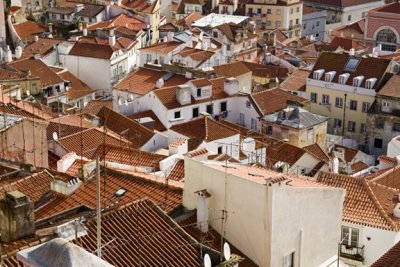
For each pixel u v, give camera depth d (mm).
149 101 97812
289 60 146375
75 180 41688
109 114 86125
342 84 118312
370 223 48438
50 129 65875
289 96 108688
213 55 128500
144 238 33438
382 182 62406
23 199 31781
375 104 114000
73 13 178125
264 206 35281
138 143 77688
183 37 139375
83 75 136000
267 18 190875
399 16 166000
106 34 150375
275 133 98688
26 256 23094
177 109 96250
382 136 114125
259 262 36062
